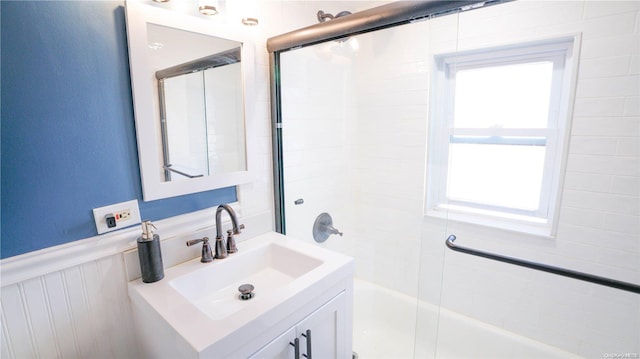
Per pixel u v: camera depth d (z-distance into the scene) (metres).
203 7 1.15
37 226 0.90
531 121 1.76
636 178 1.41
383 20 1.19
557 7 1.49
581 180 1.53
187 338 0.79
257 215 1.51
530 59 1.71
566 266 1.62
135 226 1.10
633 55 1.35
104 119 1.00
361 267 2.28
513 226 1.77
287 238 1.47
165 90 1.12
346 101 2.07
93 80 0.97
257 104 1.48
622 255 1.48
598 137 1.47
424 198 2.00
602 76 1.43
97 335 1.04
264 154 1.54
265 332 0.90
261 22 1.46
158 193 1.13
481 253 1.75
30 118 0.86
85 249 0.98
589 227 1.54
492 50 1.75
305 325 1.04
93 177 0.99
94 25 0.95
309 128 1.83
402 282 2.11
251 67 1.39
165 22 1.09
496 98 1.83
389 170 2.11
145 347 1.06
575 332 1.63
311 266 1.26
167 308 0.92
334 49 1.92
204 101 1.25
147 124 1.08
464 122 1.93
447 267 1.95
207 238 1.22
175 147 1.17
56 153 0.92
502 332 1.79
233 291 1.23
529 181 1.81
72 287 0.98
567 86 1.60
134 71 1.03
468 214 1.95
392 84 2.02
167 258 1.18
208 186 1.29
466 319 1.89
